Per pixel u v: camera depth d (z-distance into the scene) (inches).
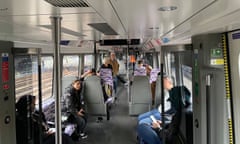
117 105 329.1
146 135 157.5
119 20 86.2
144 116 186.5
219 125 101.0
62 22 91.1
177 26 105.8
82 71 314.7
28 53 107.0
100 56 390.9
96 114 243.3
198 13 67.7
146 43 330.3
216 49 100.2
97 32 142.6
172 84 168.2
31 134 133.0
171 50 112.7
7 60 100.3
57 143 86.8
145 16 75.0
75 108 221.0
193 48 109.7
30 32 123.8
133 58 462.9
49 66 229.9
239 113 99.7
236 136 101.7
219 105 100.5
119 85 516.4
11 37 137.8
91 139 203.8
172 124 146.9
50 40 182.2
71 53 255.6
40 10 63.4
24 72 163.2
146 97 243.0
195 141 110.7
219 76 99.9
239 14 67.4
